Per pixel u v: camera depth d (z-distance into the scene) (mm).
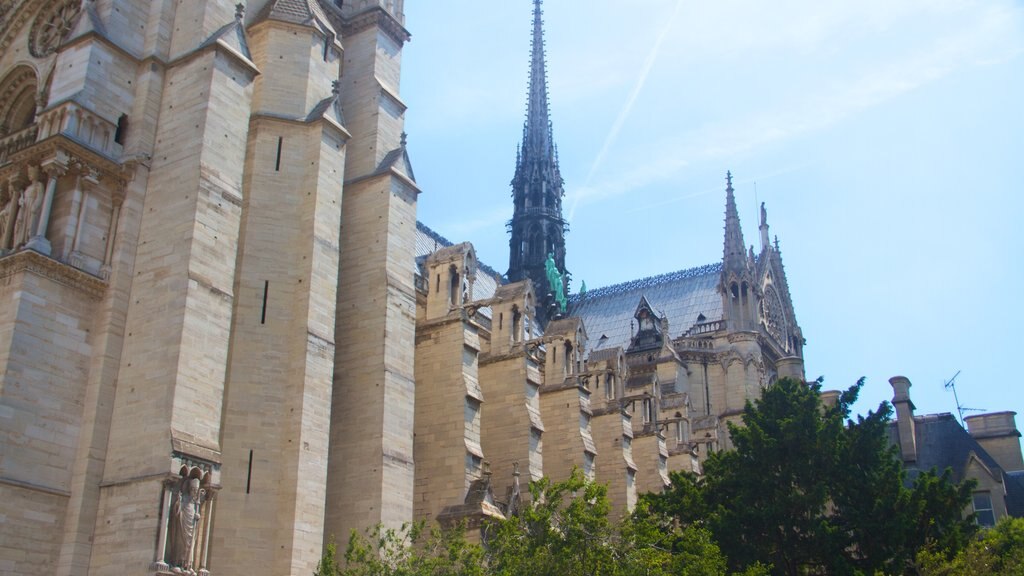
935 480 45500
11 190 32188
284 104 39125
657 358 88062
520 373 52344
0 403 28344
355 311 40750
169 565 28016
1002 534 46344
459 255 47906
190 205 32281
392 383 39062
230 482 32938
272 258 36594
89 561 29016
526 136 113375
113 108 34062
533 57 116875
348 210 43219
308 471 33719
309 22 40688
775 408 48438
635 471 63625
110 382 30969
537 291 106250
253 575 32031
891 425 79500
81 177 32062
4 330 29406
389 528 36500
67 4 39438
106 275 32031
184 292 30938
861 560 44062
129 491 29109
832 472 45500
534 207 109938
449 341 46156
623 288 107938
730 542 43906
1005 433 83125
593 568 32219
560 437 58062
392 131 45938
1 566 27391
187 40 35781
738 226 96000
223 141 34000
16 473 28359
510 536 33000
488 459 51594
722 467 48000
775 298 102938
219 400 31156
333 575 30484
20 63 40281
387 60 48000
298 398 34406
